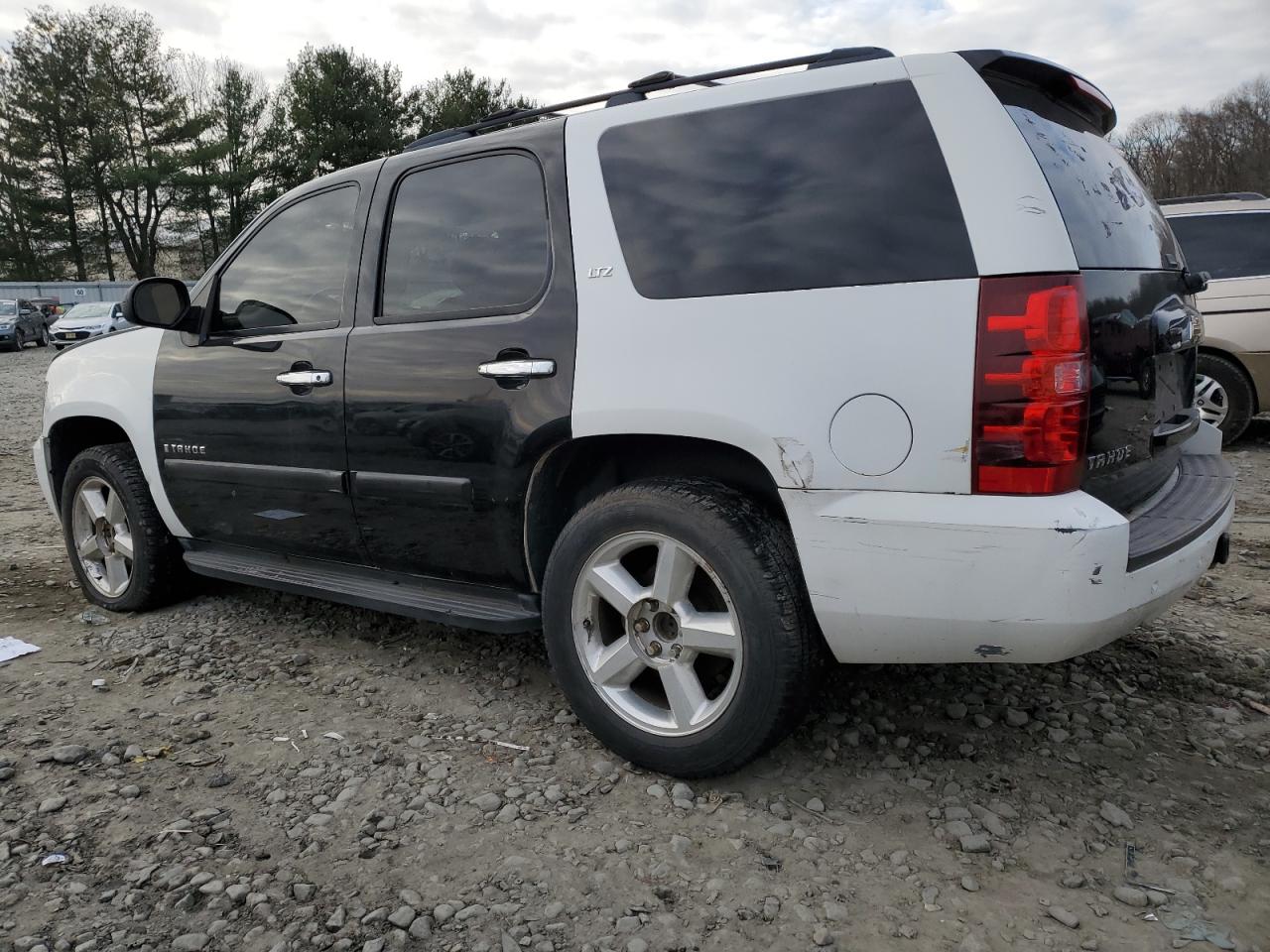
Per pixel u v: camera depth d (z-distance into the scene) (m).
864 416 2.21
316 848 2.32
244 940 2.00
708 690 2.69
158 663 3.59
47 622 4.14
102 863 2.28
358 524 3.26
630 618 2.59
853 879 2.18
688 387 2.42
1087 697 3.08
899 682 3.21
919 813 2.45
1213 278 7.27
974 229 2.13
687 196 2.54
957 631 2.19
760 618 2.35
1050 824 2.38
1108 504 2.36
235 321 3.67
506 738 2.91
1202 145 65.75
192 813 2.49
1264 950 1.93
